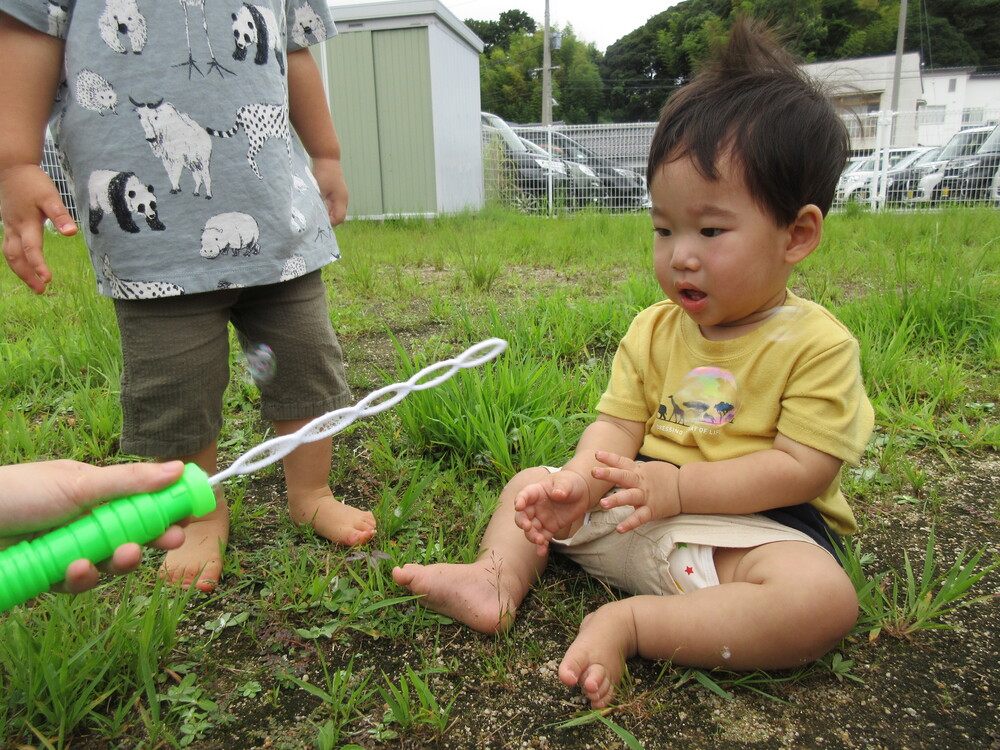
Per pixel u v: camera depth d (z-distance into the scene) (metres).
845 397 1.41
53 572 0.87
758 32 1.50
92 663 1.28
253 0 1.72
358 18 9.62
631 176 11.29
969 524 1.85
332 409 1.86
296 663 1.38
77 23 1.55
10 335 3.57
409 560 1.65
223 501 1.81
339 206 2.15
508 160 11.76
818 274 4.86
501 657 1.38
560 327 3.44
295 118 2.09
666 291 1.48
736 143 1.33
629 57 59.09
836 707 1.26
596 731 1.21
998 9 52.94
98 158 1.59
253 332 1.84
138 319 1.63
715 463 1.45
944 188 10.47
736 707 1.26
